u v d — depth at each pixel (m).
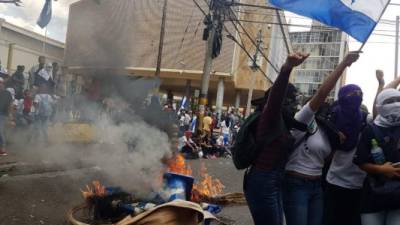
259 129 3.29
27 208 5.44
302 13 4.07
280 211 3.44
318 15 4.02
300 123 3.43
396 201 3.39
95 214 4.77
